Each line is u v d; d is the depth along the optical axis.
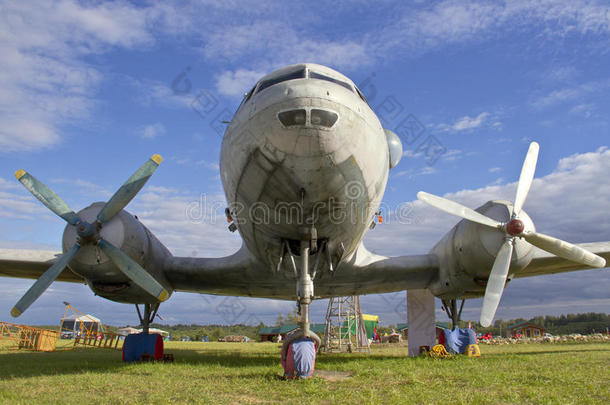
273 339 53.53
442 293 11.89
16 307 8.34
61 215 8.86
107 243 9.00
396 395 5.20
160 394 5.34
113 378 6.87
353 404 4.77
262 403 4.82
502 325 66.50
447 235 11.75
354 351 21.97
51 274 8.63
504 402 4.84
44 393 5.49
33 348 20.45
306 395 5.29
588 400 4.88
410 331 13.88
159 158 9.31
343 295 13.88
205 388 5.79
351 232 8.30
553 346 21.00
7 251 11.32
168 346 25.62
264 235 8.40
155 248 10.90
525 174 10.27
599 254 11.41
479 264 10.30
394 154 9.41
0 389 5.78
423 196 10.15
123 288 9.82
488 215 10.20
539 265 12.09
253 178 6.94
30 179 9.03
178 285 12.68
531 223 9.94
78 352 18.28
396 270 11.79
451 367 8.13
